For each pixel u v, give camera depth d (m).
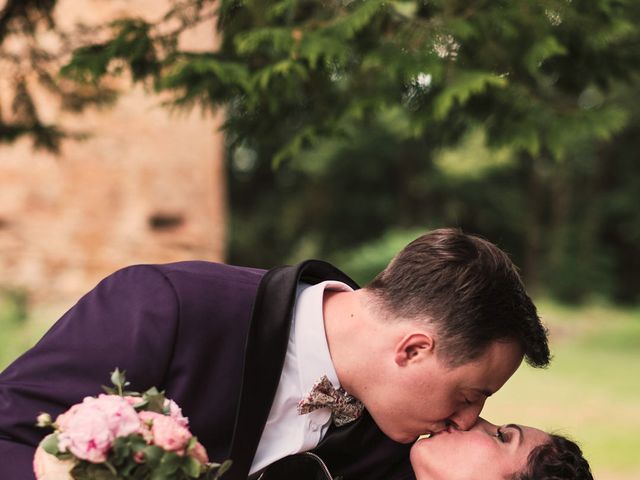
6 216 8.54
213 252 9.08
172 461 1.62
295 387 1.97
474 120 3.36
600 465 6.15
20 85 3.62
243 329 1.95
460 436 2.02
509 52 3.05
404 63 2.90
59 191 8.62
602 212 21.50
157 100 8.61
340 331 1.96
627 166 21.30
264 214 24.08
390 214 23.17
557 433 2.26
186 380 1.89
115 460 1.62
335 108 3.29
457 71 2.97
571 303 20.58
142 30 3.00
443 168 21.55
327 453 2.08
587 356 12.43
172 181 8.77
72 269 8.66
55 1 3.29
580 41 3.13
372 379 1.92
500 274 1.88
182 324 1.90
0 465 1.76
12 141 3.78
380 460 2.17
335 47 2.87
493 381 1.90
